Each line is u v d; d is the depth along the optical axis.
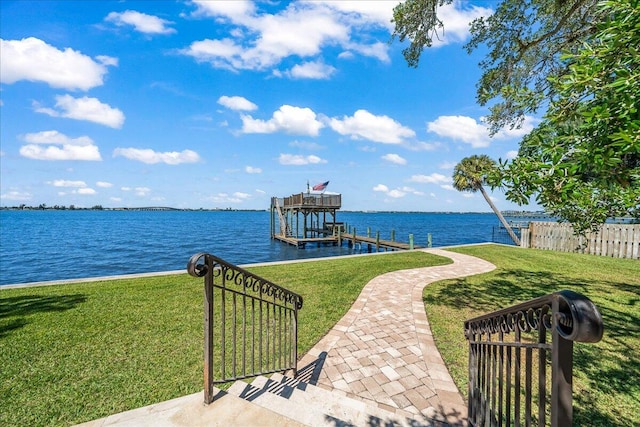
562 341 1.07
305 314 5.21
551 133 3.08
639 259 10.10
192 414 2.03
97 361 3.47
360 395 2.98
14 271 15.26
